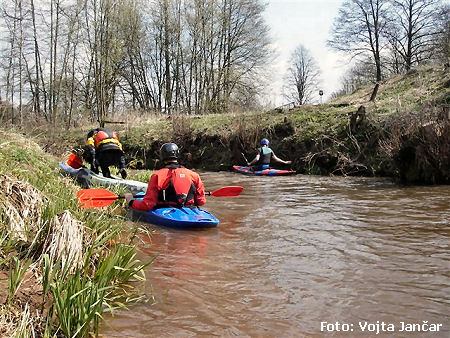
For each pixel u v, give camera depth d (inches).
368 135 541.0
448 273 176.6
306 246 217.6
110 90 1338.6
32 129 521.7
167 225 253.6
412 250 208.1
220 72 1322.6
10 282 126.6
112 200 256.5
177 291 156.7
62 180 276.1
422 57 1437.0
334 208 317.7
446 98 547.2
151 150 751.1
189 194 274.8
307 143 595.8
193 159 709.9
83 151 364.5
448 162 416.5
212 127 724.0
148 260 192.2
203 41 1294.3
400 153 442.0
